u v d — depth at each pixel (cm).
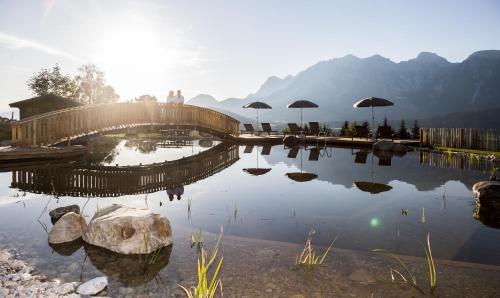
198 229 466
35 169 995
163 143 2102
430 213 538
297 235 441
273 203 612
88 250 392
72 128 1360
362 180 827
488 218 507
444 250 388
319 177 875
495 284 307
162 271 337
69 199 654
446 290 297
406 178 846
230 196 672
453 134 1509
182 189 730
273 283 312
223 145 1950
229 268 343
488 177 852
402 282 312
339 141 1856
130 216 405
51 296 284
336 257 370
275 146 1878
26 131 1177
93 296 288
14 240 424
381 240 420
